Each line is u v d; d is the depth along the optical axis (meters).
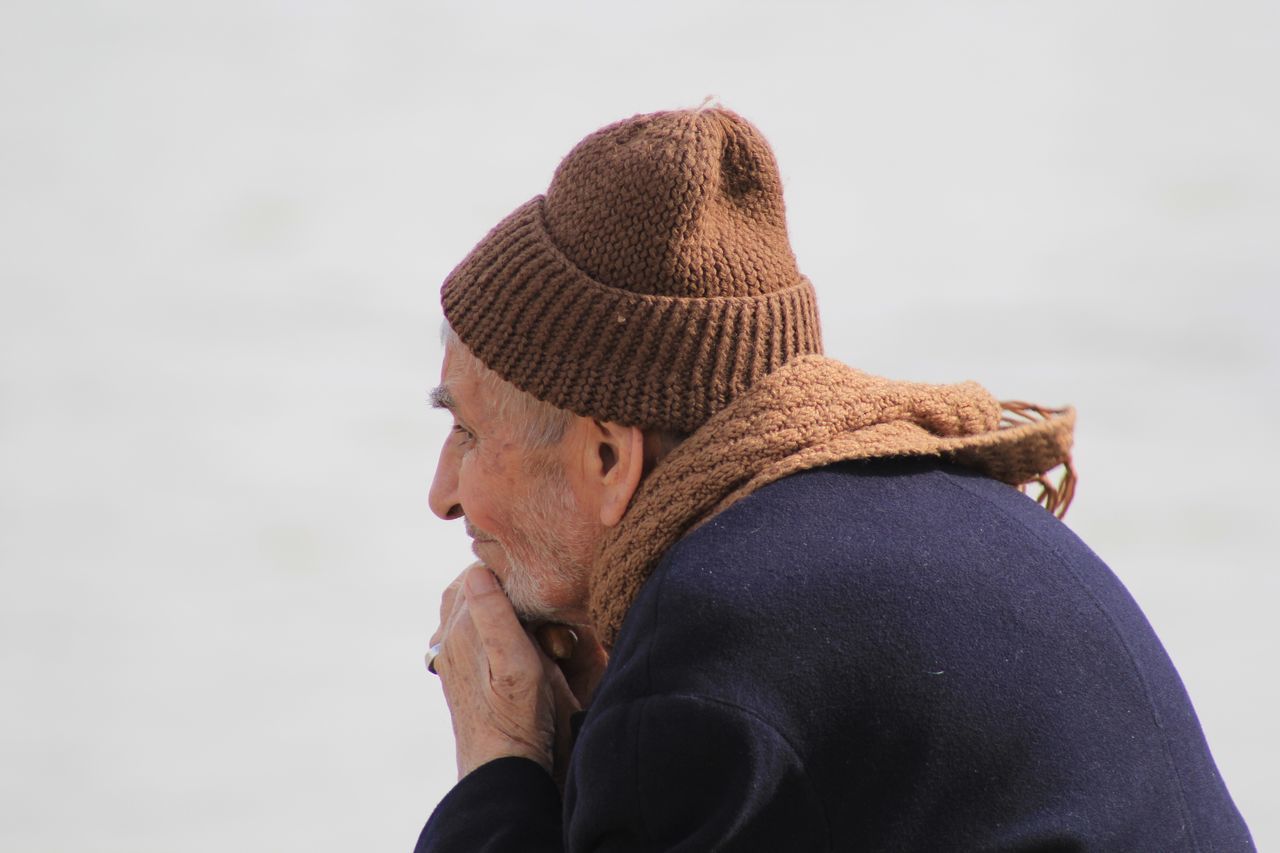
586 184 7.82
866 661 6.85
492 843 7.73
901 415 7.69
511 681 8.32
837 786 6.79
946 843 6.73
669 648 6.96
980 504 7.54
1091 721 7.00
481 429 8.22
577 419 7.95
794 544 7.10
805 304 8.04
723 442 7.50
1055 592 7.26
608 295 7.68
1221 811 7.40
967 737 6.79
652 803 6.87
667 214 7.62
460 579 9.16
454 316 8.09
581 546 8.15
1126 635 7.38
